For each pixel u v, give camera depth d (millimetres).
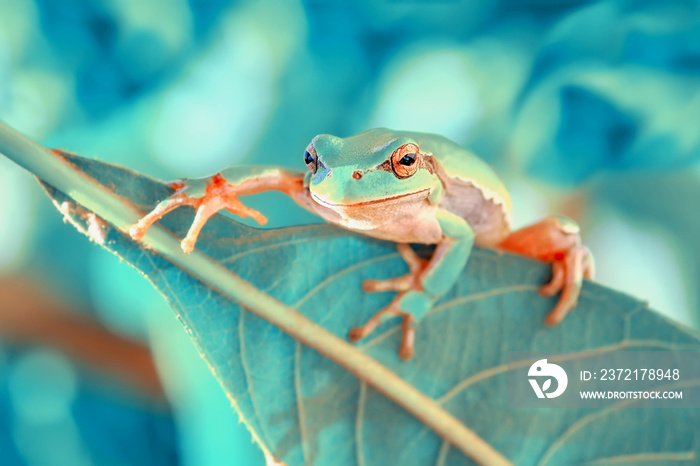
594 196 463
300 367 178
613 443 182
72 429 497
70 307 476
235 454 411
